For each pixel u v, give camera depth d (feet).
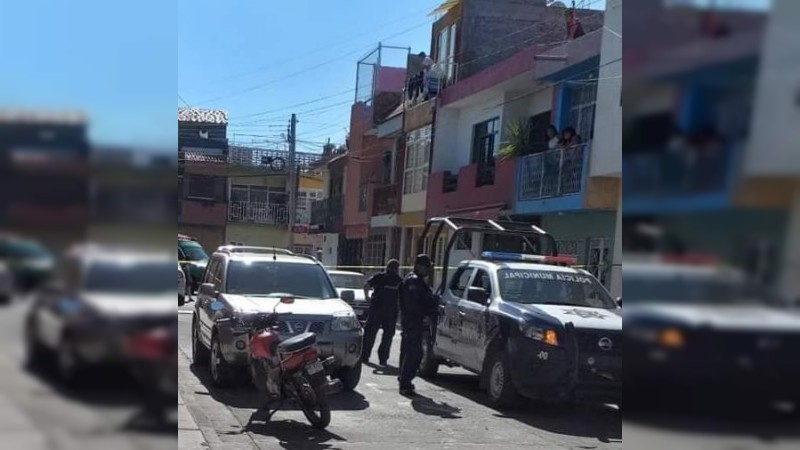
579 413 28.96
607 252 53.16
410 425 25.84
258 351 25.12
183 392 29.35
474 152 77.77
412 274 32.30
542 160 57.88
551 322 27.32
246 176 150.30
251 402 28.30
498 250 64.39
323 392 24.54
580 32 64.13
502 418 27.66
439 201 79.20
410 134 92.02
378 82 109.50
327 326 29.81
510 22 84.02
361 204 110.73
